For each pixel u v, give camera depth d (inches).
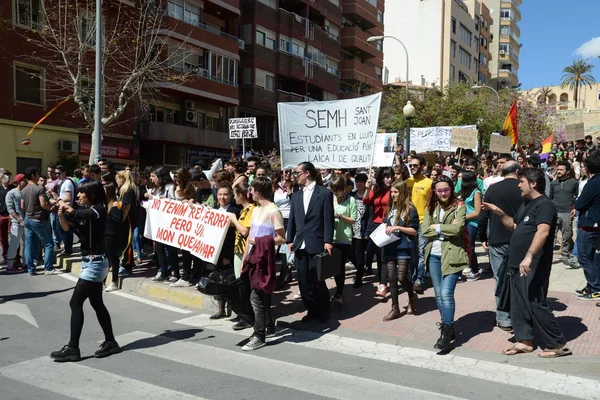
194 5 1179.9
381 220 323.6
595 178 283.1
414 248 291.6
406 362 211.5
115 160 1039.0
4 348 227.0
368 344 234.8
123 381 189.6
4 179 450.0
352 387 184.7
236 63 1299.2
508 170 249.9
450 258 222.5
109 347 218.8
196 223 299.1
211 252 287.1
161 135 1120.2
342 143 338.6
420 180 330.3
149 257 441.7
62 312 288.8
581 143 737.0
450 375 196.7
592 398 175.3
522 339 213.9
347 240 294.0
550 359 203.9
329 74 1674.5
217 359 215.5
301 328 261.1
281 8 1462.8
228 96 1267.2
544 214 203.2
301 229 262.8
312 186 264.5
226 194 286.4
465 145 649.0
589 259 291.9
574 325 246.5
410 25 2524.6
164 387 184.1
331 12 1712.6
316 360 214.4
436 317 271.0
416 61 2509.8
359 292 328.2
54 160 912.3
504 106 1513.3
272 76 1446.9
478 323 258.2
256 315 232.5
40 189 391.9
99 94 536.4
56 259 441.4
